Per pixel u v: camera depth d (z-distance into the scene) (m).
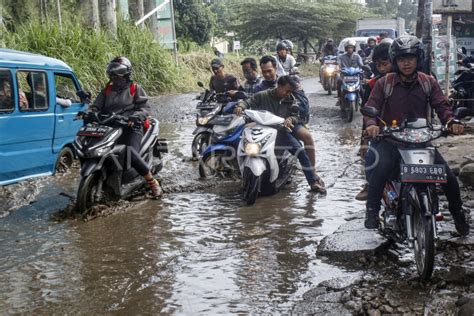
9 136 7.36
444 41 13.09
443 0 13.56
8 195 7.18
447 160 7.57
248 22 49.97
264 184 7.13
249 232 5.80
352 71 13.60
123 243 5.54
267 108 7.43
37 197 7.18
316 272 4.77
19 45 16.41
